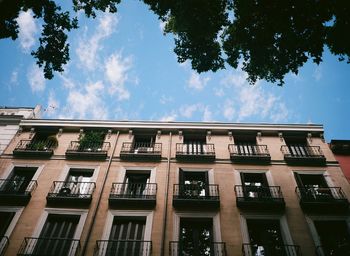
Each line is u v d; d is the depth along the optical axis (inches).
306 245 516.4
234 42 535.2
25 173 659.4
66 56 570.9
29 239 521.0
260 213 567.2
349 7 424.8
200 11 502.3
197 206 577.9
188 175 657.6
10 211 567.2
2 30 513.0
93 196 598.9
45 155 682.8
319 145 721.6
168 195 603.2
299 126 757.3
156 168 661.3
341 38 446.9
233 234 531.8
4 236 513.3
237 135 749.9
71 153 682.2
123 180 636.1
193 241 533.0
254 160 675.4
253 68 547.5
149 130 756.6
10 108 858.1
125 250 508.1
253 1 477.4
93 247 513.0
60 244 520.7
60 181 622.5
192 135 755.4
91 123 769.6
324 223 556.1
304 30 466.9
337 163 671.8
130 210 571.8
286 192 609.3
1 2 472.7
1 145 709.3
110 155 691.4
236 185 611.5
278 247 524.4
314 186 639.1
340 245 526.6
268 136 747.4
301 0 445.4
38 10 540.7
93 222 550.9
